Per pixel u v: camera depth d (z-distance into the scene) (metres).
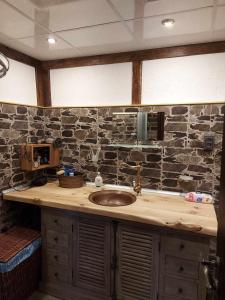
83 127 2.63
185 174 2.25
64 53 2.45
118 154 2.51
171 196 2.23
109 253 1.93
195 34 1.91
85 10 1.52
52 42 2.12
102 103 2.53
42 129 2.79
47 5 1.46
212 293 0.96
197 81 2.14
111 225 1.91
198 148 2.18
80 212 1.99
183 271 1.71
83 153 2.66
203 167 2.18
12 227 2.33
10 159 2.33
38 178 2.70
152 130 2.31
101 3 1.43
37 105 2.70
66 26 1.78
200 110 2.15
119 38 2.01
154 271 1.80
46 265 2.18
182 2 1.42
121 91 2.43
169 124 2.26
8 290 1.81
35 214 2.69
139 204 2.00
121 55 2.39
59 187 2.48
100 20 1.67
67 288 2.11
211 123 2.12
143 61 2.32
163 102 2.28
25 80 2.51
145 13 1.56
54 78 2.72
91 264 2.01
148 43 2.12
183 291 1.72
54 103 2.77
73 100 2.67
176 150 2.26
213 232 1.54
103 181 2.60
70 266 2.08
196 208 1.92
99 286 2.00
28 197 2.13
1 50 2.18
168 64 2.23
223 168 0.88
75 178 2.46
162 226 1.68
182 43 2.12
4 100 2.26
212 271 0.96
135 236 1.84
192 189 2.24
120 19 1.65
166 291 1.78
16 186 2.43
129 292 1.91
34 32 1.90
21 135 2.46
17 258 1.88
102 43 2.14
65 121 2.71
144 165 2.40
